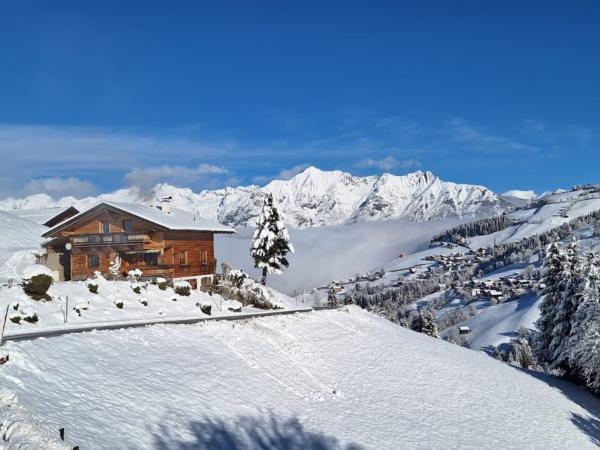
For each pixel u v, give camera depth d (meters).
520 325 180.75
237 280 54.81
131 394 21.69
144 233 53.47
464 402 35.78
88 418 18.34
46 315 30.39
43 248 58.50
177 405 22.50
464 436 29.84
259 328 38.62
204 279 57.53
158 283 43.66
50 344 23.36
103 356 24.47
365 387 33.97
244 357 32.00
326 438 25.14
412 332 55.66
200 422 21.95
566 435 35.28
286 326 41.47
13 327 26.61
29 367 20.30
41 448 14.16
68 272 58.38
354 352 40.66
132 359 25.42
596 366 49.19
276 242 61.91
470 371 43.34
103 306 35.44
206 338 32.69
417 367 40.59
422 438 28.11
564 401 44.22
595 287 52.66
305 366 34.66
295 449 23.30
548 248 59.09
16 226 69.56
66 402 18.86
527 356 104.25
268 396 27.67
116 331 28.30
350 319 51.03
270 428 24.23
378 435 27.11
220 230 60.62
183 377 25.61
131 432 18.78
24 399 17.55
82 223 55.91
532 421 35.91
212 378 26.88
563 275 56.09
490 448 29.11
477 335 189.00
